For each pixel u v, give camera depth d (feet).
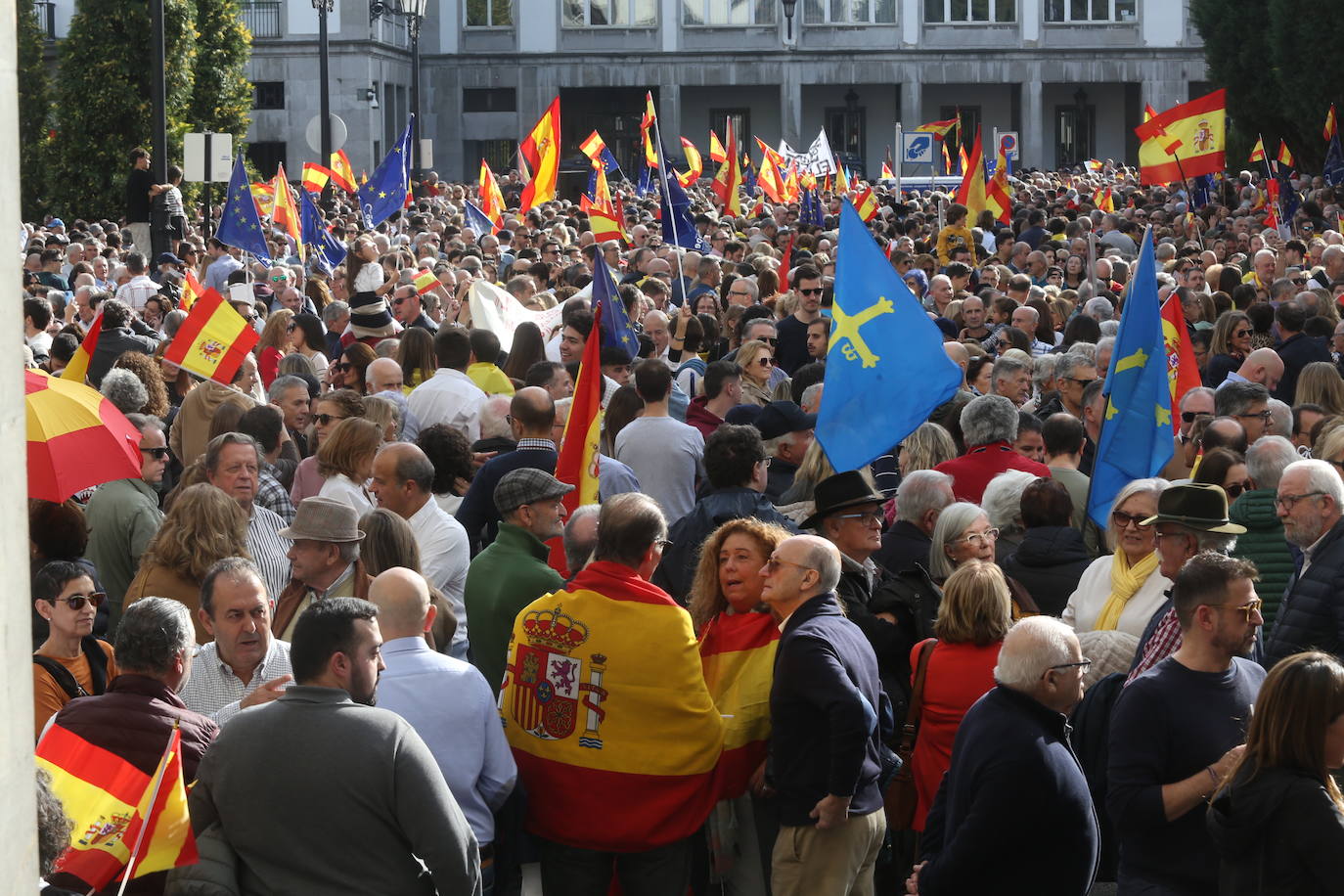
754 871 21.16
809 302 46.88
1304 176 122.21
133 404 32.58
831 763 18.95
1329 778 15.55
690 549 25.25
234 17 134.41
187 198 122.21
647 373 31.32
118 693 17.11
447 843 15.48
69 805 14.87
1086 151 228.84
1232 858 15.72
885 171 155.22
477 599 22.11
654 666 19.25
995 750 17.06
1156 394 28.14
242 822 15.39
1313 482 21.81
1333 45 120.26
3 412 9.36
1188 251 67.21
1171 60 220.02
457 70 217.56
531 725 19.61
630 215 103.91
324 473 27.73
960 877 17.19
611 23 217.77
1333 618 21.47
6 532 9.37
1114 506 22.94
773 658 20.76
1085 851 17.22
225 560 19.49
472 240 87.35
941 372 26.84
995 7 219.82
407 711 18.01
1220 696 17.54
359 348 38.29
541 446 28.32
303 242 77.46
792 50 217.97
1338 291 53.83
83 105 123.54
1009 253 73.31
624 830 19.26
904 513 25.23
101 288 64.69
